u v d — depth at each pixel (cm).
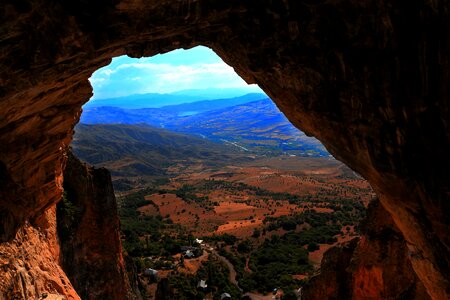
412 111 993
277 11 1055
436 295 1209
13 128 1326
